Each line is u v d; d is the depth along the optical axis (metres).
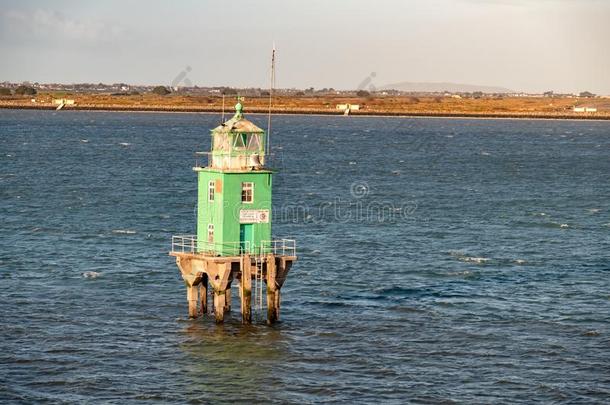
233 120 171.88
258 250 172.00
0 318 181.88
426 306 196.75
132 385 147.62
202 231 173.62
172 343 167.00
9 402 139.50
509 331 179.00
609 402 143.12
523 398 144.38
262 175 169.75
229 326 175.75
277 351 163.50
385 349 166.50
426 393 145.75
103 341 168.38
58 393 143.62
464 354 164.62
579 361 161.62
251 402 141.75
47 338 169.75
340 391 146.25
